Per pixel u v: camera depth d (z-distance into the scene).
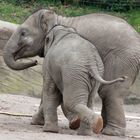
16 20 27.20
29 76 22.52
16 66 15.02
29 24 14.78
